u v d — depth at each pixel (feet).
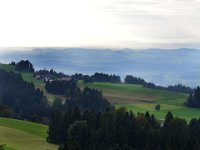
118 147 459.32
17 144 462.19
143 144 485.97
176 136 467.93
